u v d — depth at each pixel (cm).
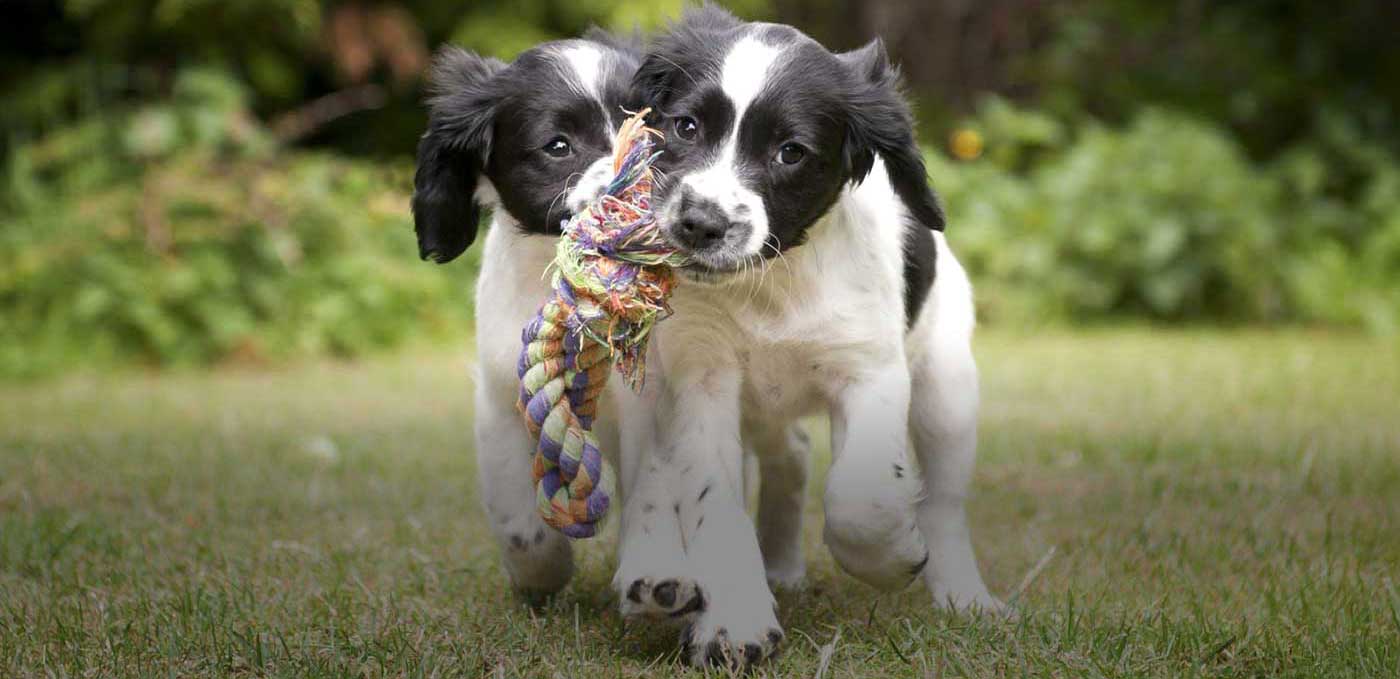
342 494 486
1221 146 1077
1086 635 305
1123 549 403
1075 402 692
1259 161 1181
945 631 312
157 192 908
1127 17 1205
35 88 1005
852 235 327
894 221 349
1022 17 1237
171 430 633
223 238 910
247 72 1059
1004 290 1034
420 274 973
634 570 300
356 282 939
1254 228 1041
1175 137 1074
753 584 304
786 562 395
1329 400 686
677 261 294
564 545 353
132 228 902
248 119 988
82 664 292
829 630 326
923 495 378
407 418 675
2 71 1034
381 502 475
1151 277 1043
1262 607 333
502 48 1034
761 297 322
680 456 321
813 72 318
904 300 348
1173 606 335
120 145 955
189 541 415
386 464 546
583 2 1045
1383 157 1116
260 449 577
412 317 976
